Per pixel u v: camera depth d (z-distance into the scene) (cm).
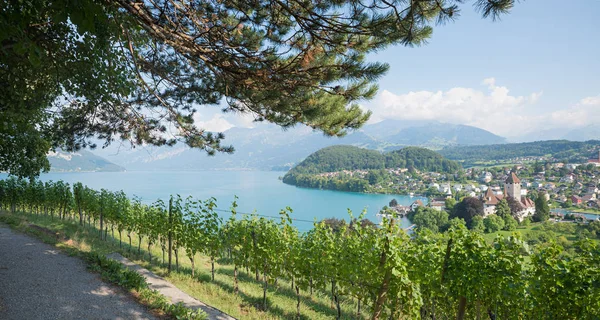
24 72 644
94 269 857
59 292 700
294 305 1004
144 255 1320
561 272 546
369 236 820
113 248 1304
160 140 939
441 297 821
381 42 526
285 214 1091
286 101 669
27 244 1050
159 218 1184
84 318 601
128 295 730
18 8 388
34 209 2400
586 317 529
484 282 610
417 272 752
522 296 606
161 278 1009
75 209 1961
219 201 12612
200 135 920
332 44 546
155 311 671
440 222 7356
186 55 684
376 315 700
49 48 643
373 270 760
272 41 624
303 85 633
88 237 1441
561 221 7512
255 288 1144
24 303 631
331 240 949
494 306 671
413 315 709
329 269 909
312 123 725
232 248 1115
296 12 523
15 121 774
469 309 794
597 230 5247
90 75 738
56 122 1005
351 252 848
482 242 631
